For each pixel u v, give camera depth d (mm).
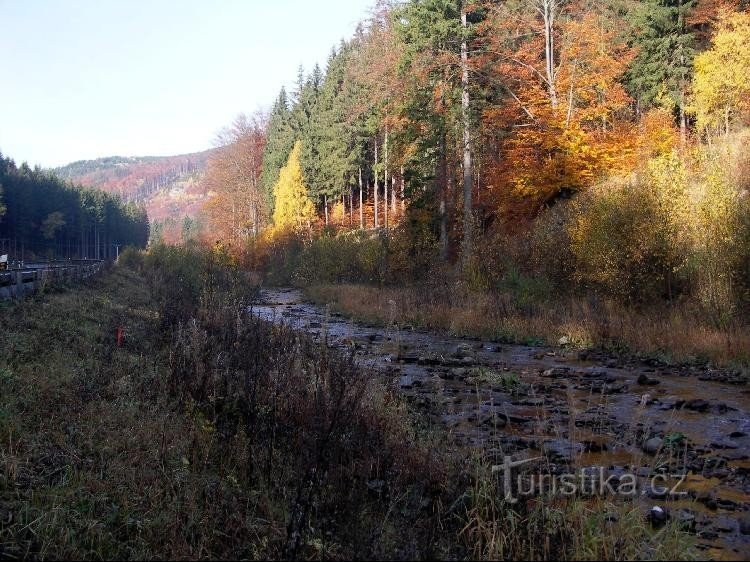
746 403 8930
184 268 30094
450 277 23609
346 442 5406
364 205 55125
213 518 4457
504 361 12859
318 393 5844
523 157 27375
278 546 4062
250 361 7266
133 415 6473
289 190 53688
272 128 71312
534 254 21406
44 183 99938
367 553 3879
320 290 29641
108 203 126125
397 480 4941
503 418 7902
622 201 17203
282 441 5703
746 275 14312
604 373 11242
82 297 16859
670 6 31922
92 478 4898
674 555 3988
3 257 25984
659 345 13516
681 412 8422
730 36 24109
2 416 5719
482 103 26828
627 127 28453
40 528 4133
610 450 6613
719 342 12656
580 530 4223
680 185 16719
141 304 20250
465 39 24734
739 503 5102
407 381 10344
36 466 5059
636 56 32125
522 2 28484
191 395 6770
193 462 5387
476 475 4910
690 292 16609
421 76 25859
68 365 8320
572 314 17000
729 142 21750
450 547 4188
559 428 7434
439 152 28078
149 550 4078
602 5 33031
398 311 19953
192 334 8961
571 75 26453
